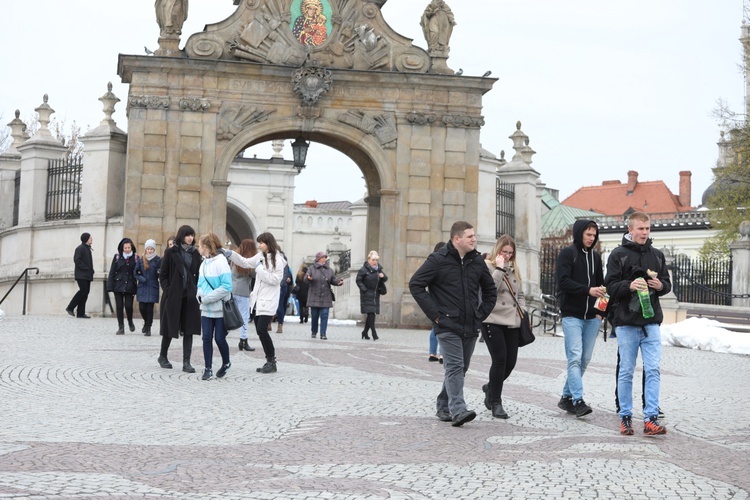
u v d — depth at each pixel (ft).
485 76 136.77
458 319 50.78
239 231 234.58
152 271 100.37
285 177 225.97
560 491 36.27
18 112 160.15
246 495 34.30
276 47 134.00
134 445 43.16
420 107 136.98
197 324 71.51
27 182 145.18
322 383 66.69
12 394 56.95
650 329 49.49
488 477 38.34
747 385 73.15
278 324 118.01
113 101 139.74
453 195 137.39
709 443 47.29
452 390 50.65
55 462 38.81
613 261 49.98
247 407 55.01
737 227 233.35
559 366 83.46
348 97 135.64
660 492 36.45
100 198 136.87
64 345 85.71
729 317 157.58
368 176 142.92
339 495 34.68
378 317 135.85
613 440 47.42
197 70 131.75
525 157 157.38
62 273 138.21
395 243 136.46
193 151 131.95
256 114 133.39
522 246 153.38
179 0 132.36
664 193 434.30
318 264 110.63
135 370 70.49
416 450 43.88
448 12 137.69
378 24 136.87
